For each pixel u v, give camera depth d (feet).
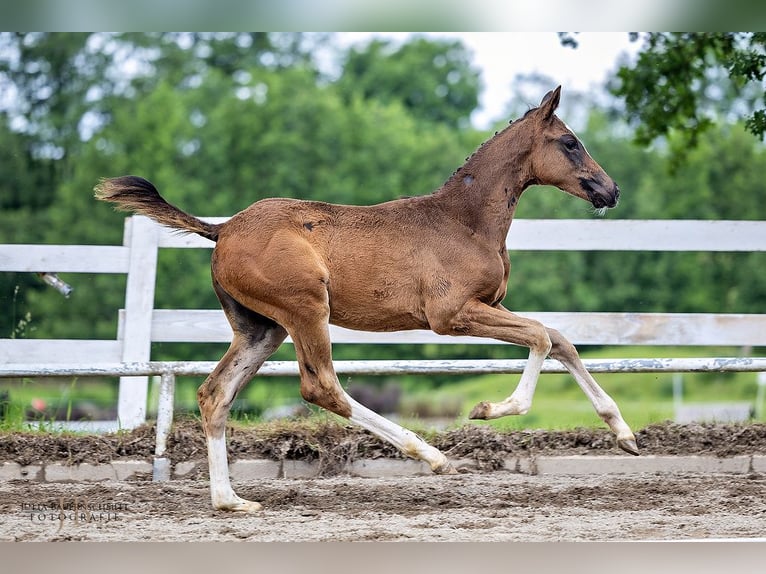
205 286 83.51
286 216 24.57
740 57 40.09
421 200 25.58
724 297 95.14
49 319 83.35
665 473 29.43
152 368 29.63
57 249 34.19
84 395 83.05
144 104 100.53
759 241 34.71
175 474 29.09
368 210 25.17
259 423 32.01
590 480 28.14
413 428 31.42
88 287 84.23
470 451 30.30
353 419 24.45
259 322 25.35
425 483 27.73
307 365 24.31
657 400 88.43
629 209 100.99
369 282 24.56
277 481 28.40
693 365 29.86
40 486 27.63
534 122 25.90
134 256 34.22
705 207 100.89
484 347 81.51
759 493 26.20
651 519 23.21
